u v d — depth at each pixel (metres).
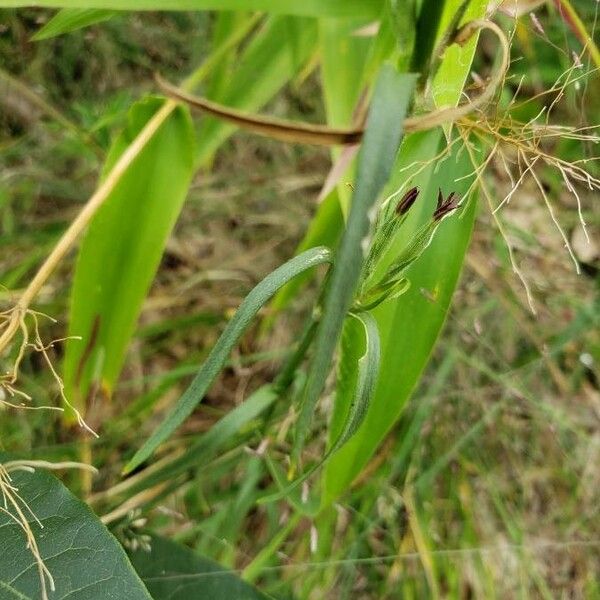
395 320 0.46
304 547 0.56
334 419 0.46
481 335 0.62
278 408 0.51
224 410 0.61
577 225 0.69
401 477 0.59
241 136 0.69
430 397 0.58
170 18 0.67
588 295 0.67
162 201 0.49
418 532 0.56
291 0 0.46
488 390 0.61
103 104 0.61
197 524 0.54
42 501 0.41
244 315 0.39
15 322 0.44
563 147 0.64
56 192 0.63
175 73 0.68
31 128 0.63
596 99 0.63
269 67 0.54
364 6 0.46
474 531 0.59
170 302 0.62
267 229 0.69
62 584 0.40
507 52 0.40
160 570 0.46
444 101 0.44
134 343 0.62
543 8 0.62
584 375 0.67
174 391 0.61
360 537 0.54
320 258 0.40
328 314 0.36
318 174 0.71
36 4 0.44
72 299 0.50
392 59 0.45
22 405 0.43
